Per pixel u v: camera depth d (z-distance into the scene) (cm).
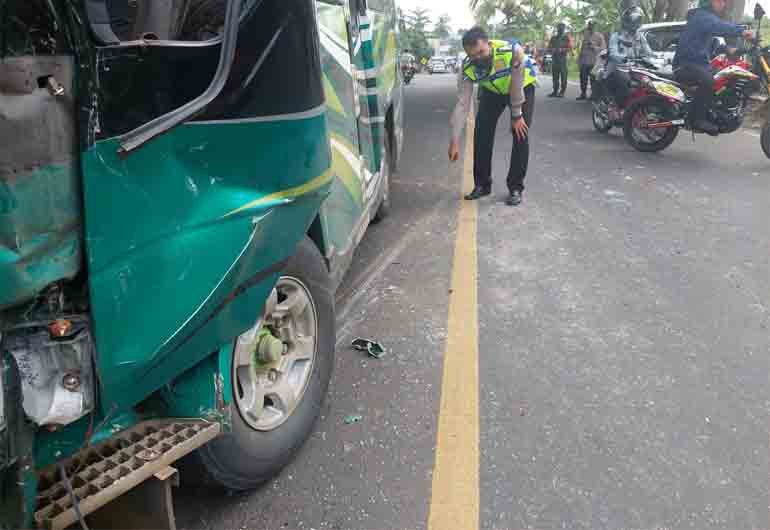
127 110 178
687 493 270
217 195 206
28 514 170
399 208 679
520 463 289
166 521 201
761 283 470
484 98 662
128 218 181
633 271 496
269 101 223
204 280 204
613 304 442
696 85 830
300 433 289
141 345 189
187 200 197
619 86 952
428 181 792
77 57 165
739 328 407
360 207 420
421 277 497
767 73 902
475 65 619
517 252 543
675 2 1730
